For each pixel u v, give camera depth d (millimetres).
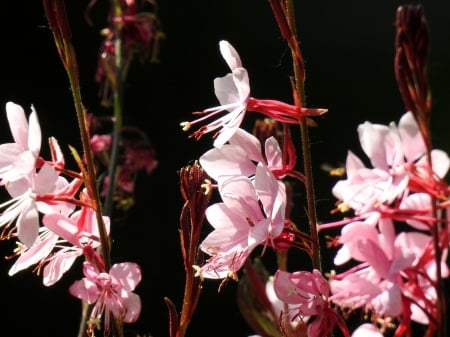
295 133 953
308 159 591
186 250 598
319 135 1122
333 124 1198
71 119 1271
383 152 565
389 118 1231
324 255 851
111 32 943
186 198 597
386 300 557
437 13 1229
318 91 1264
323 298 576
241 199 589
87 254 611
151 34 936
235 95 611
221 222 592
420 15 554
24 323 1187
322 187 997
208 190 596
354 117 1234
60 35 602
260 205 594
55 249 682
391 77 1256
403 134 564
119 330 607
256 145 599
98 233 615
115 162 880
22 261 613
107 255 605
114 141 892
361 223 564
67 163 1223
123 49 925
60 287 1186
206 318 1062
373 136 566
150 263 1193
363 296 563
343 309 575
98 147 926
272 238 581
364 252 562
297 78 593
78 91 602
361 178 566
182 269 1194
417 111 556
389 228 563
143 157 930
